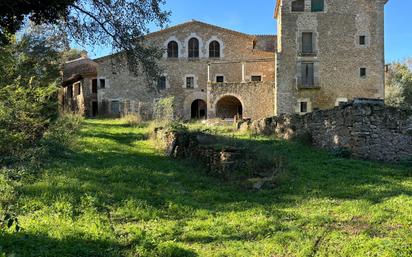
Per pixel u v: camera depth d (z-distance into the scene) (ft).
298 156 46.91
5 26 36.17
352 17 111.75
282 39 112.57
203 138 46.98
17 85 48.42
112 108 131.54
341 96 111.14
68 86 163.43
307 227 25.04
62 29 59.62
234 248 21.91
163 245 21.74
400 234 22.68
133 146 57.77
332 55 111.75
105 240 21.99
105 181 35.58
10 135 39.81
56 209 26.68
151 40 133.39
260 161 39.24
